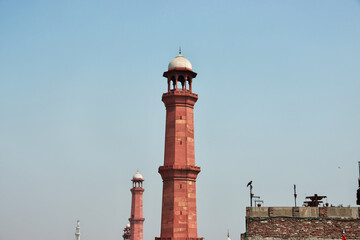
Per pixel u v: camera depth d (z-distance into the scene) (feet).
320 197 205.57
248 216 195.83
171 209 318.04
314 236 190.19
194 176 327.26
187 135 331.98
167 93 337.31
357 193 211.00
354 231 188.03
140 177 604.49
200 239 315.99
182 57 346.33
